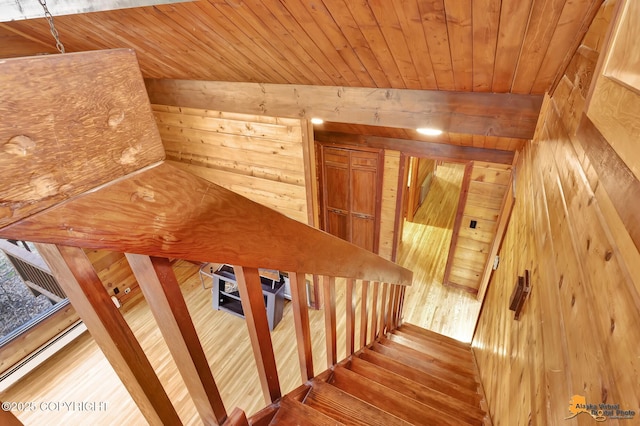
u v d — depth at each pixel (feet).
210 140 13.79
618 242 2.08
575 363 2.46
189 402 10.73
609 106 2.48
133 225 1.48
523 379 3.98
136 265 1.78
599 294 2.27
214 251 2.06
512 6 4.60
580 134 3.42
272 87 9.84
